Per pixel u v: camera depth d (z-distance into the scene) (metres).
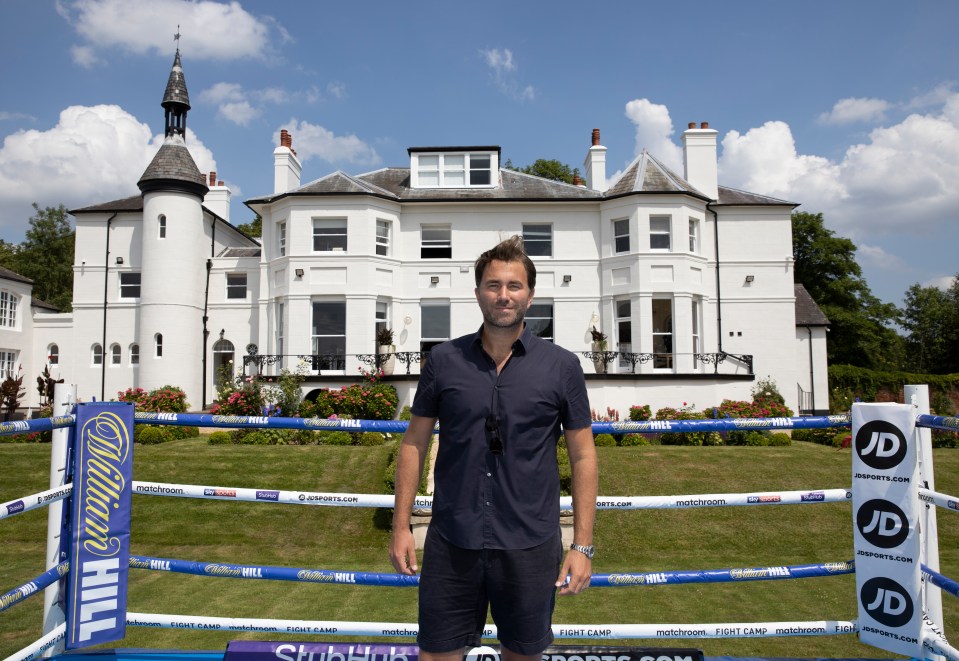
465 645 2.33
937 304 46.72
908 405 2.99
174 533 8.15
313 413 16.42
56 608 3.07
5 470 10.75
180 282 21.20
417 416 2.43
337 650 3.05
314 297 20.17
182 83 21.97
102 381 22.20
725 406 15.41
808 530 8.14
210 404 21.81
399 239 21.17
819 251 34.66
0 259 43.47
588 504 2.32
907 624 2.92
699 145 22.52
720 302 21.73
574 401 2.38
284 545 7.87
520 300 2.34
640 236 20.28
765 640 4.84
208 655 3.11
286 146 22.97
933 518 3.03
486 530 2.25
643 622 5.15
